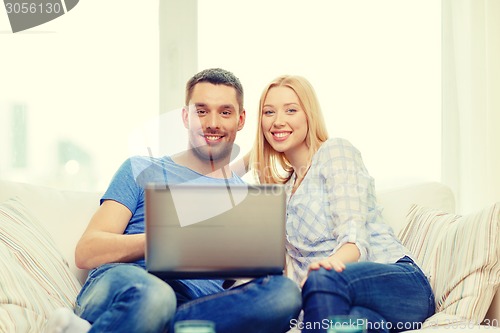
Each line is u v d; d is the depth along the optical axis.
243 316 1.75
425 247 2.26
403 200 2.52
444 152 3.11
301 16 3.09
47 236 2.22
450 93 3.12
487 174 3.05
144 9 3.03
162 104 3.02
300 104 2.32
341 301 1.76
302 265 2.17
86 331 1.70
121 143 2.98
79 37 2.97
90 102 2.97
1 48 2.91
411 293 1.97
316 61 3.09
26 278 1.97
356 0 3.12
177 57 3.04
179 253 1.80
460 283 2.05
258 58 3.07
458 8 3.12
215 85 2.39
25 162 2.92
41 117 2.93
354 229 2.05
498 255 2.02
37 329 1.86
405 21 3.14
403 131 3.10
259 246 1.81
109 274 1.87
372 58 3.11
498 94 3.07
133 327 1.63
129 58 3.01
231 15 3.07
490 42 3.08
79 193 2.46
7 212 2.18
